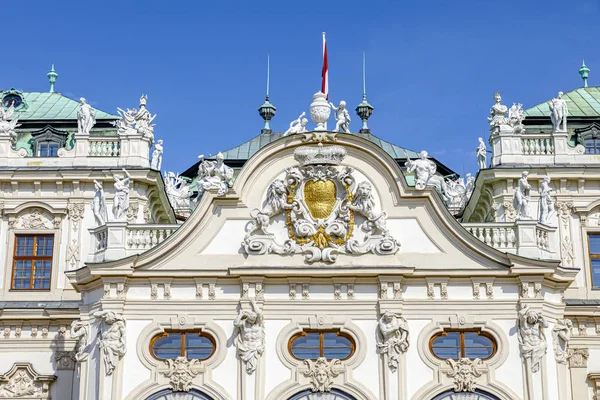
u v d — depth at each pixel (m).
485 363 54.22
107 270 55.19
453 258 55.75
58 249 64.75
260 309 54.75
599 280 63.91
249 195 56.81
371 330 54.72
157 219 69.12
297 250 55.72
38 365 62.38
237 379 54.09
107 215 58.06
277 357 54.47
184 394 54.06
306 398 53.91
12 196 65.44
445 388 53.81
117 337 54.38
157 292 55.44
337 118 59.16
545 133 66.38
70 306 63.47
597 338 62.03
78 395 55.62
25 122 68.88
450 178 83.00
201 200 56.47
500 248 56.47
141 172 64.69
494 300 55.06
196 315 55.06
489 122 66.81
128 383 54.22
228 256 55.97
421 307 55.06
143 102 66.88
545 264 55.00
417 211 56.47
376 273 54.84
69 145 68.25
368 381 54.03
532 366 53.84
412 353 54.47
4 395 61.88
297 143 57.16
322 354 54.62
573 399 61.16
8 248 64.81
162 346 54.88
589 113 70.19
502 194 64.75
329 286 55.38
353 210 56.28
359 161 57.16
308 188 56.66
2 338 62.78
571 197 64.88
